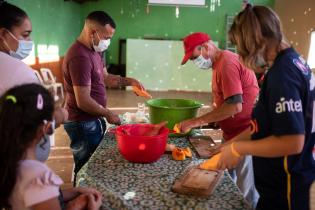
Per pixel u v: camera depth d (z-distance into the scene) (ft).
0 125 2.91
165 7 26.20
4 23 4.52
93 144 7.23
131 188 4.04
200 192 3.81
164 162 4.91
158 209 3.57
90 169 4.60
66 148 11.92
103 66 7.88
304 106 3.31
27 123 2.95
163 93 24.75
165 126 5.52
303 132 3.10
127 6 26.32
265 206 3.67
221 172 4.32
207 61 5.95
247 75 5.77
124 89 24.68
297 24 20.70
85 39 6.82
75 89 6.55
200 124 5.63
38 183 2.90
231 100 5.49
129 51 25.46
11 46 4.68
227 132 6.29
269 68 3.45
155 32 26.71
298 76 3.23
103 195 3.87
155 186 4.09
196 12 26.23
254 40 3.41
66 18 22.41
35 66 16.79
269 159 3.54
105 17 6.79
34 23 16.42
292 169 3.41
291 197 3.48
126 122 7.15
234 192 3.94
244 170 6.02
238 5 25.99
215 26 26.43
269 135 3.43
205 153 5.16
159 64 25.63
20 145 2.95
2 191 2.97
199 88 25.82
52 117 3.22
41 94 3.10
